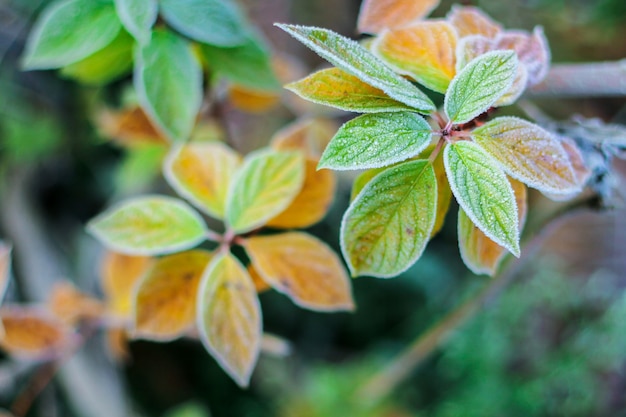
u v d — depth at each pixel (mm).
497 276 575
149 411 962
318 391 891
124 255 547
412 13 462
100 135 882
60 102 958
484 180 398
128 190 884
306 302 474
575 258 906
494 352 835
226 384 993
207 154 494
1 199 951
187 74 497
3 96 904
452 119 408
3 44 876
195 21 496
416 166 408
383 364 913
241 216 475
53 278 928
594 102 900
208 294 462
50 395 821
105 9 492
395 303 1003
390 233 410
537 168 410
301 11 899
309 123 524
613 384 789
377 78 402
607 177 478
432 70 433
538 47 443
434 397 887
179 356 1006
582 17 921
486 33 461
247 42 516
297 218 484
